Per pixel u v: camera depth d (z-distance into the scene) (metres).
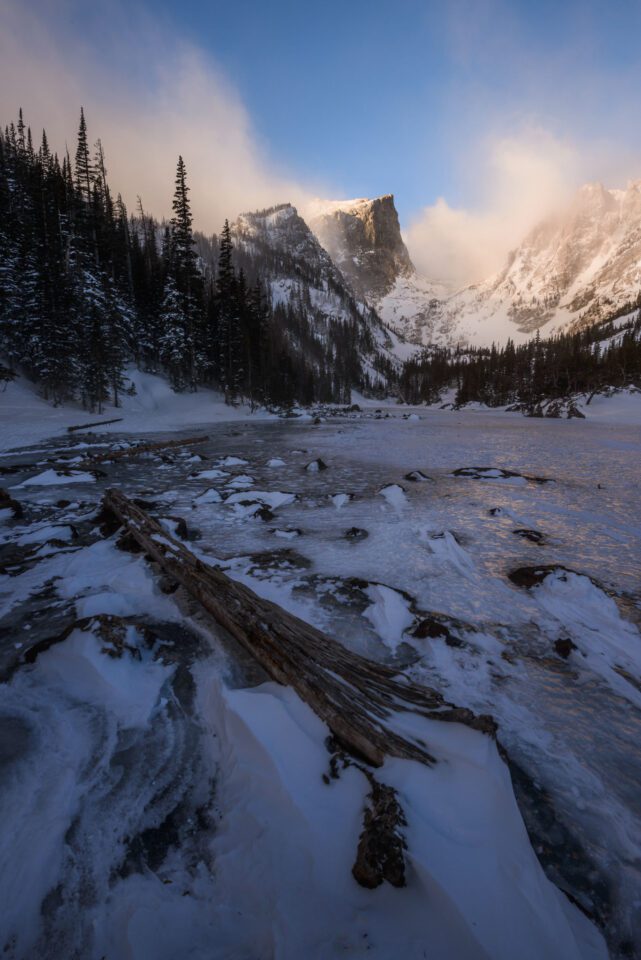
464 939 1.64
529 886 1.83
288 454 19.02
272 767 2.47
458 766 2.40
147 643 3.85
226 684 3.38
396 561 6.41
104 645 3.57
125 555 6.38
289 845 2.07
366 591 5.29
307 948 1.64
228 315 46.34
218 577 4.80
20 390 31.44
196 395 45.97
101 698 3.21
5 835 2.10
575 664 3.89
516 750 2.84
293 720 2.80
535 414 60.91
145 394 41.19
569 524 8.46
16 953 1.65
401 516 8.94
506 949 1.60
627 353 84.06
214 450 20.48
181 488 11.81
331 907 1.80
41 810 2.25
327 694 2.88
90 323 34.66
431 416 59.72
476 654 4.01
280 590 5.31
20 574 5.71
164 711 3.12
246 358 48.62
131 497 10.56
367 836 1.98
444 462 16.95
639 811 2.41
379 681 3.20
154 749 2.74
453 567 6.20
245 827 2.18
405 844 1.95
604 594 5.17
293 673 3.11
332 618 4.63
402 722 2.74
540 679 3.66
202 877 1.96
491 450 20.81
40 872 1.93
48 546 6.73
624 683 3.63
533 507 9.71
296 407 63.25
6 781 2.44
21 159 55.66
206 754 2.72
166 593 5.04
